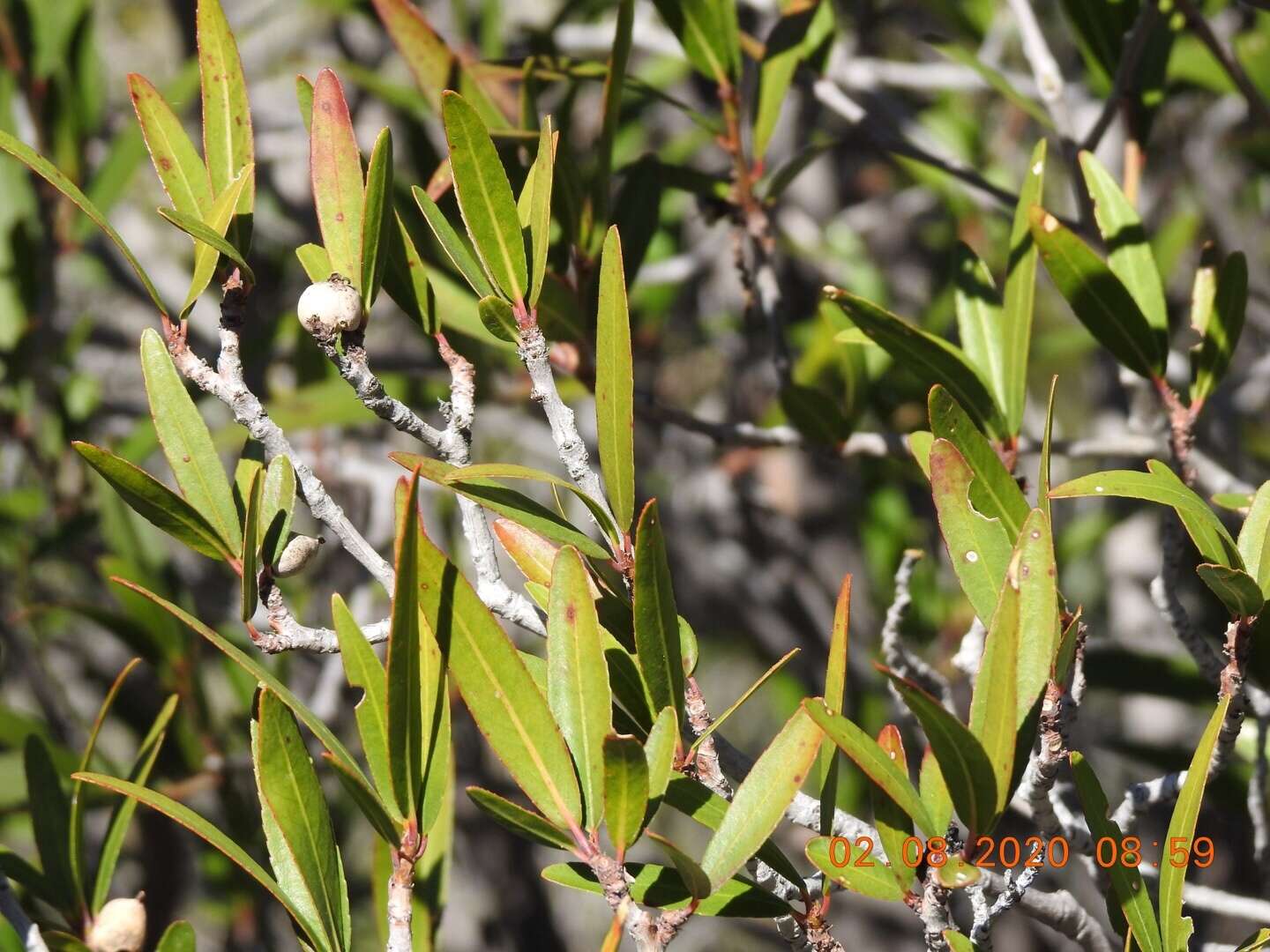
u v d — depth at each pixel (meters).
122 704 1.14
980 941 0.69
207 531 0.69
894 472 1.19
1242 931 1.20
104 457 0.68
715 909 0.68
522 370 1.01
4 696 1.42
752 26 1.25
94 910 0.73
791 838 1.33
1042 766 0.68
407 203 0.83
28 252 1.14
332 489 1.39
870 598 1.45
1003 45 1.37
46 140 1.13
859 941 1.46
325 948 0.67
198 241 0.69
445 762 0.67
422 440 0.69
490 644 0.67
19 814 1.01
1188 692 0.86
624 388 0.67
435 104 0.81
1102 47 0.83
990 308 0.79
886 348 0.76
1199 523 0.69
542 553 0.70
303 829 0.67
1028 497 0.81
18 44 1.11
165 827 1.25
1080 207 0.83
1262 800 0.77
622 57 0.78
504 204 0.68
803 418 0.84
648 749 0.66
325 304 0.68
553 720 0.66
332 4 1.31
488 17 1.28
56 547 1.15
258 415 0.69
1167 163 1.45
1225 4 1.07
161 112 0.70
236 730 1.06
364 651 0.67
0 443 1.19
